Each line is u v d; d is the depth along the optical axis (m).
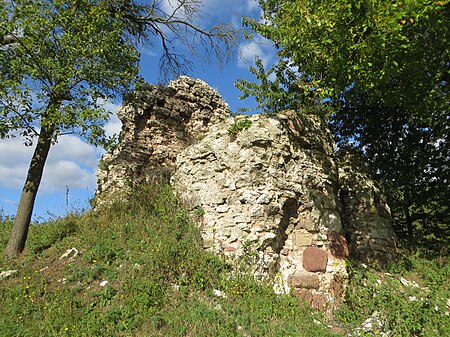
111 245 7.39
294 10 7.38
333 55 7.17
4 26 7.59
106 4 10.68
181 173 8.59
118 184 9.95
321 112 9.69
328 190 8.12
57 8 8.37
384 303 5.98
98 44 8.47
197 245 7.23
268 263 7.03
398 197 10.92
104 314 5.48
